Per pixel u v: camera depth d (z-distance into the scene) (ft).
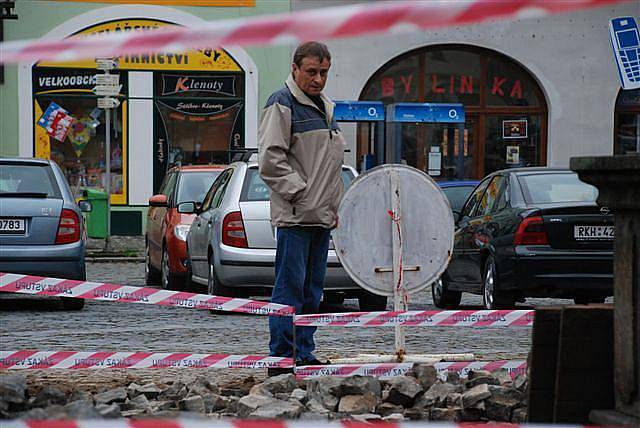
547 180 125.59
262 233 122.31
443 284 142.51
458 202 166.61
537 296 121.29
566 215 117.70
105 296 66.90
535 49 278.46
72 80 259.19
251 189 125.39
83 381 70.79
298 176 67.10
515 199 123.65
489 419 57.11
